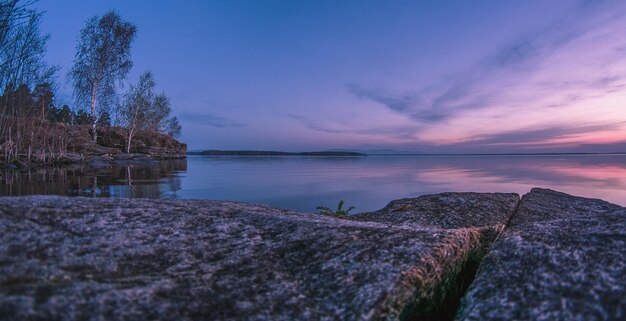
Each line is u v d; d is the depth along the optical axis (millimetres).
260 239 2994
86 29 43844
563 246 2645
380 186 24594
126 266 2301
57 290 1874
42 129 35031
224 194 17875
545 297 2113
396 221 5875
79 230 2576
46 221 2576
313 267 2621
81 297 1868
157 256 2502
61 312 1725
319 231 3113
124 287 2062
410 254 2725
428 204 6773
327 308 2223
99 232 2617
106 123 51156
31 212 2631
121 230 2723
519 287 2270
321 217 4191
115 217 2920
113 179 22094
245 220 3328
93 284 2012
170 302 2049
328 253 2777
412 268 2549
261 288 2367
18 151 31984
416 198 7473
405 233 3127
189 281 2299
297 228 3178
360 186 24484
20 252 2143
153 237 2732
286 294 2326
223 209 3578
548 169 52094
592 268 2283
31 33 29703
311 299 2301
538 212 6441
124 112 52562
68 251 2285
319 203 16312
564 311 1965
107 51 44781
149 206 3342
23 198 2896
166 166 43625
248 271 2533
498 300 2205
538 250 2641
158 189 18203
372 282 2404
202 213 3352
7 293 1754
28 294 1781
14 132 31906
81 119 50562
